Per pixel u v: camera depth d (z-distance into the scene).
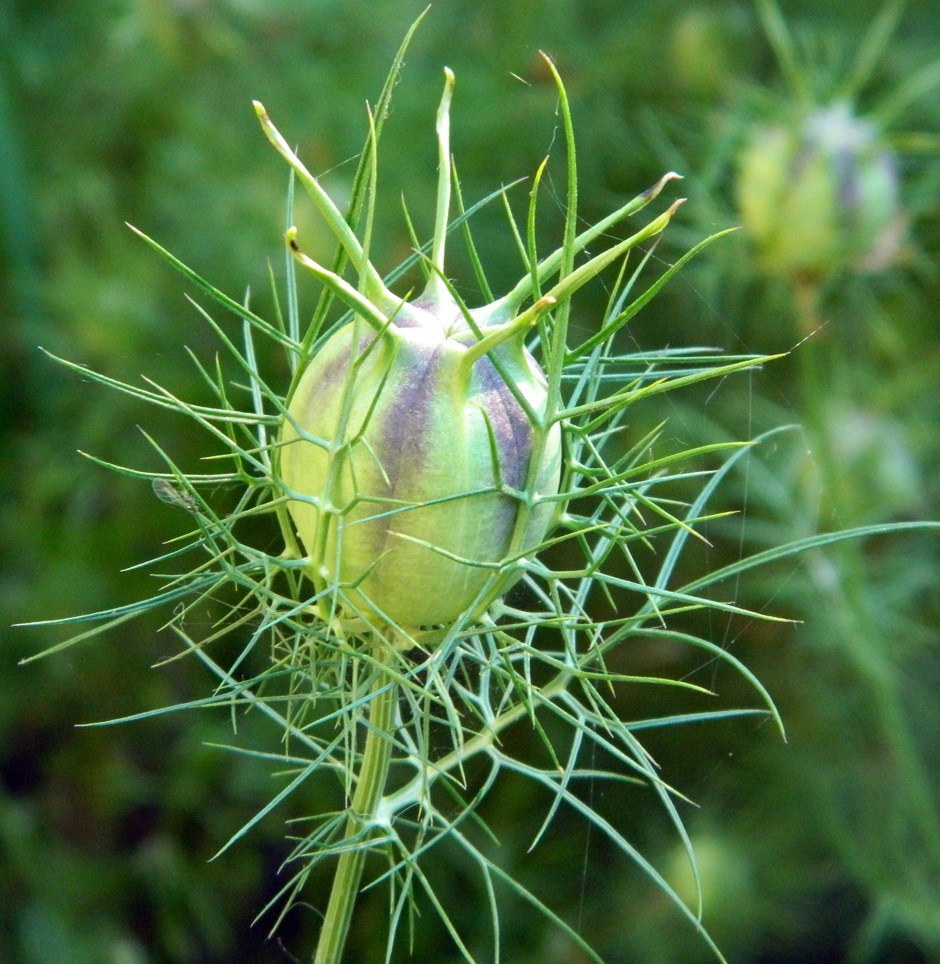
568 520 0.11
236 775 0.27
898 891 0.26
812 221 0.21
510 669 0.11
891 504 0.24
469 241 0.10
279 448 0.11
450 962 0.27
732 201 0.26
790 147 0.21
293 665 0.11
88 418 0.29
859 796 0.27
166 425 0.29
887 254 0.22
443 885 0.27
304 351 0.10
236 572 0.11
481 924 0.27
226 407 0.11
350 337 0.11
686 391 0.27
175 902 0.27
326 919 0.12
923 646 0.28
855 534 0.12
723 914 0.25
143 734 0.29
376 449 0.10
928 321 0.29
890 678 0.25
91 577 0.28
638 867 0.27
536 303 0.09
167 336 0.29
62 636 0.28
